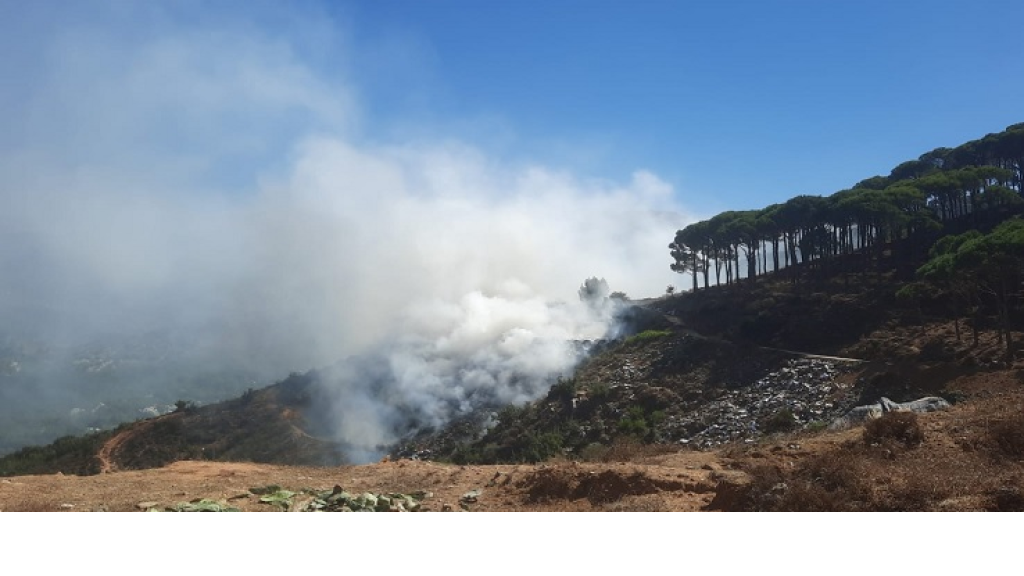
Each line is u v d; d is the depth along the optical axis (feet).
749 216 218.18
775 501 31.86
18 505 38.65
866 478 34.01
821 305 164.45
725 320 179.42
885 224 180.45
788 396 120.47
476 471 51.67
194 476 54.39
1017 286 137.80
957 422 47.42
